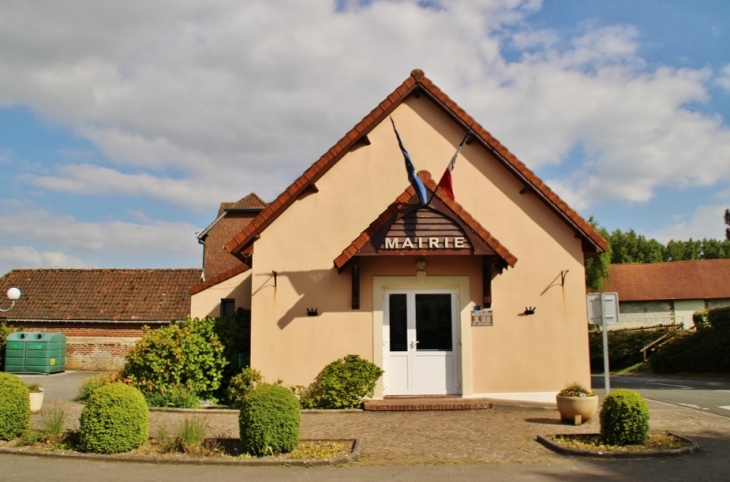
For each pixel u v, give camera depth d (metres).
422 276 14.13
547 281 14.31
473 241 12.83
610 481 7.81
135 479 7.84
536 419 12.10
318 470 8.37
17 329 26.23
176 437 9.46
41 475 7.98
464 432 10.84
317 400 13.44
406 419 12.10
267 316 13.97
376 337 13.89
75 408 13.12
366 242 12.89
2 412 9.66
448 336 14.14
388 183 14.50
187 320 15.14
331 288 14.08
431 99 14.88
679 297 47.34
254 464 8.59
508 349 14.03
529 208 14.58
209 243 31.33
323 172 14.45
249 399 9.07
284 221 14.30
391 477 8.02
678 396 17.08
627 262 70.25
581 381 14.04
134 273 29.67
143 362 14.13
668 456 9.06
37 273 29.70
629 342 35.97
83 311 27.17
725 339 27.23
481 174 14.69
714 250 75.06
